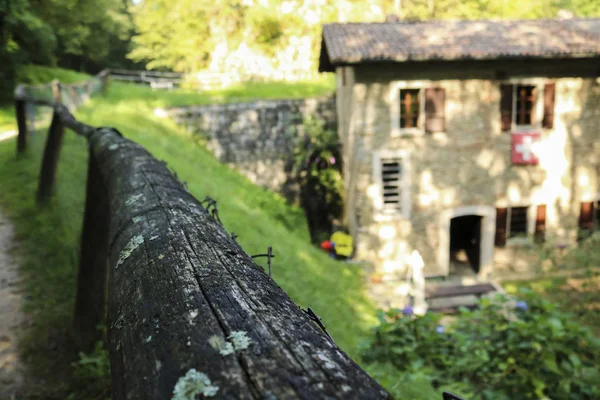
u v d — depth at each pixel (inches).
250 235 314.2
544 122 465.4
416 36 468.4
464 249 562.6
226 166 592.7
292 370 22.5
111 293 42.3
